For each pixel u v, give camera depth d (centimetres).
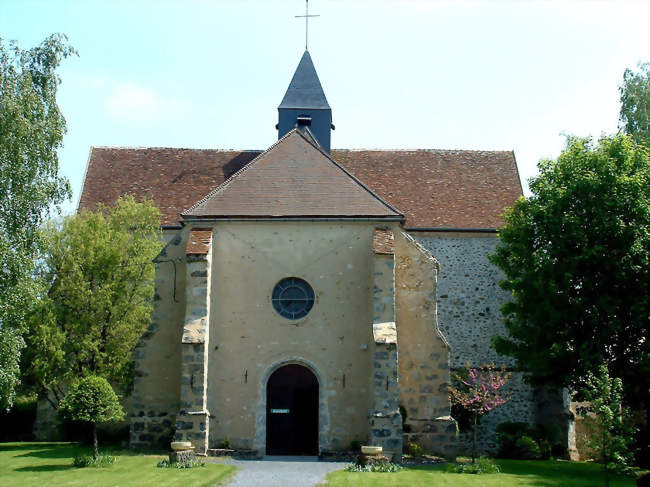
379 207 2095
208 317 1984
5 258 1788
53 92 1998
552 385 2072
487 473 1703
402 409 2017
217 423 1991
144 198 2573
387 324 1945
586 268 2006
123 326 2348
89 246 2391
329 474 1593
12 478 1510
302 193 2130
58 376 2334
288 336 2036
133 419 2044
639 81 2802
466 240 2589
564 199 2041
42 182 1908
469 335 2519
